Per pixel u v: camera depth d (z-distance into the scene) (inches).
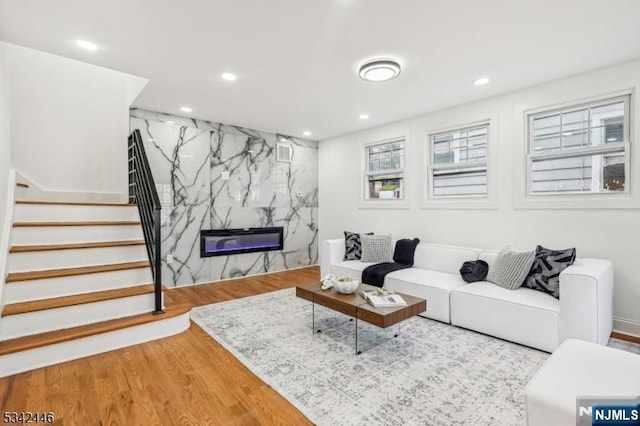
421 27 90.7
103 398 76.0
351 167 223.3
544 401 47.6
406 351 100.3
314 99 151.5
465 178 162.7
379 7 81.3
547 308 98.1
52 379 84.0
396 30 92.4
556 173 132.6
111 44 100.3
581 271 95.0
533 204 134.6
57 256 113.9
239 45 101.2
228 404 74.0
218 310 141.0
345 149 227.9
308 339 110.0
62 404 73.6
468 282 128.4
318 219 253.1
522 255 118.1
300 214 242.4
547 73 122.0
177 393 78.3
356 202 219.5
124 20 87.0
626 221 113.0
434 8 81.7
